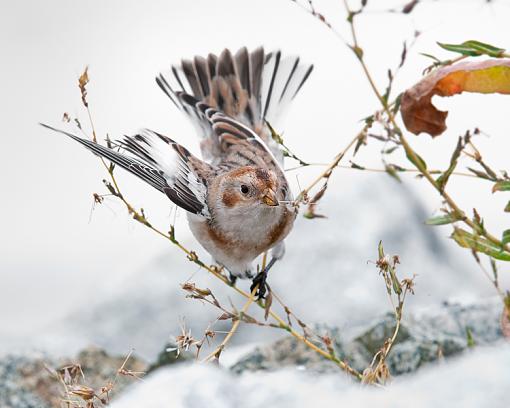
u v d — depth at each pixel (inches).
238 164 383.9
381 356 275.9
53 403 374.6
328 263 502.9
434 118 300.0
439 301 483.2
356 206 530.3
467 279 501.4
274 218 363.3
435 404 190.9
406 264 503.2
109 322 495.8
